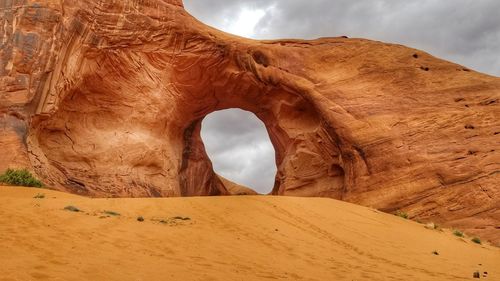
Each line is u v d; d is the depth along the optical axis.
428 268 7.75
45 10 21.33
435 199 19.47
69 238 6.47
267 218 10.76
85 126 23.75
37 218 7.61
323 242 9.21
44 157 20.72
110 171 23.11
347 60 25.58
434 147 20.55
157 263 5.69
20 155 18.80
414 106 22.23
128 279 4.71
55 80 21.31
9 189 12.98
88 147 23.11
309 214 12.05
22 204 8.85
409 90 23.02
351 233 10.74
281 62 26.45
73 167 22.25
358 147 22.05
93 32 23.58
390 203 20.17
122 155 23.83
